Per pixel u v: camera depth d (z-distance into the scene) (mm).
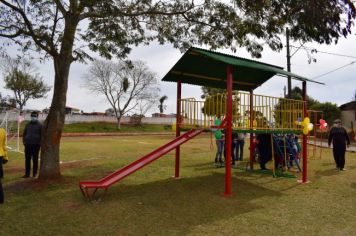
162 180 9656
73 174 10172
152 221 5988
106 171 10883
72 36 9195
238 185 9164
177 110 10211
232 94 8359
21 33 9000
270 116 9594
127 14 9391
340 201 7523
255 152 13344
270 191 8508
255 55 10156
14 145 21719
